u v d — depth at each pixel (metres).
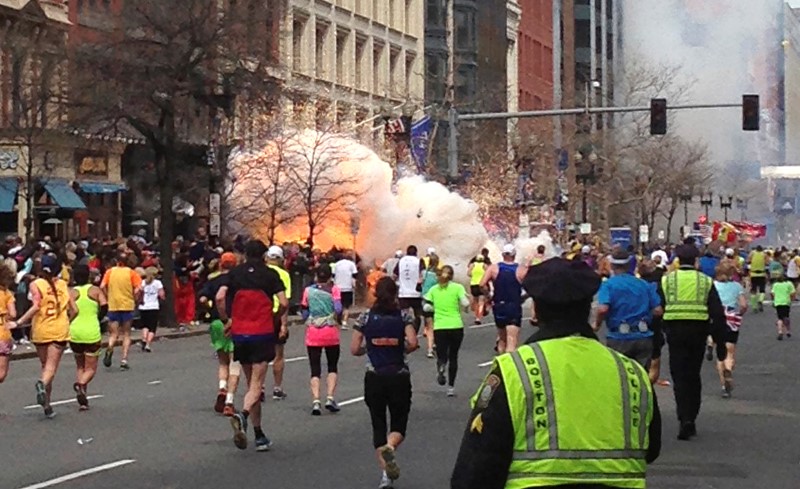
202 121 44.31
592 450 4.97
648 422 5.11
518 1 102.88
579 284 5.16
